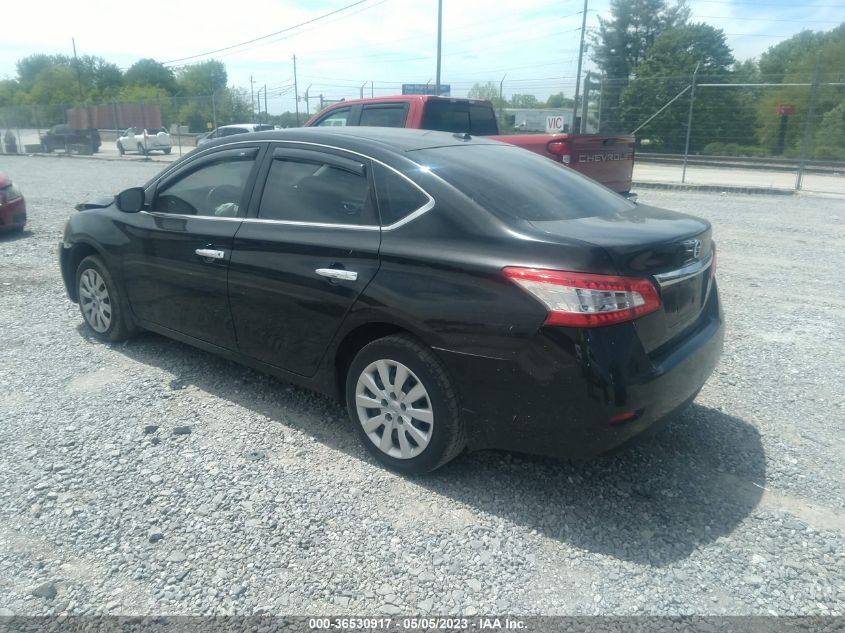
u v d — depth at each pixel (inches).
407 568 110.5
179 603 102.3
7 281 286.0
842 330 230.1
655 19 2186.3
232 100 1327.5
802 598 104.8
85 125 1503.4
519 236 120.0
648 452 148.2
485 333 119.0
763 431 158.4
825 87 808.3
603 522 123.3
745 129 837.8
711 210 510.0
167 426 156.9
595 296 111.7
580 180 158.9
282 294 149.1
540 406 117.0
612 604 103.3
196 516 123.2
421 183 134.4
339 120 382.3
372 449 141.1
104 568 109.7
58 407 165.9
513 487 134.0
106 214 199.5
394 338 132.6
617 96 872.9
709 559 113.6
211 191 171.5
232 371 189.2
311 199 150.2
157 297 183.8
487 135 379.2
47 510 124.3
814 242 383.6
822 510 127.7
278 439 151.8
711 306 145.8
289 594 104.4
